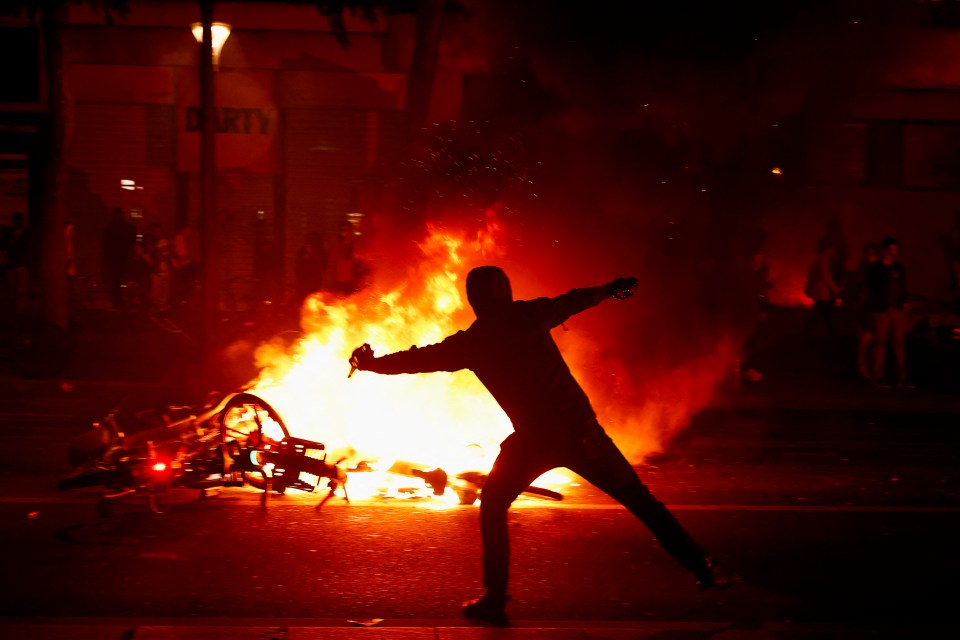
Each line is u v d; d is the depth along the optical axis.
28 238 60.88
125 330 58.03
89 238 65.69
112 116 65.06
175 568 18.56
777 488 26.83
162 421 26.16
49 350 44.62
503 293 16.06
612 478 15.89
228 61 64.31
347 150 65.62
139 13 63.47
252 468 22.88
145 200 65.62
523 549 20.39
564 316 16.11
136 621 15.66
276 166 65.56
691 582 18.56
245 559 19.16
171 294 55.31
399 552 19.72
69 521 21.58
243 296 62.41
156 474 22.19
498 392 15.87
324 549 19.86
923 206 66.25
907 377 50.88
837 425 39.25
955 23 57.53
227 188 65.69
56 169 49.72
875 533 22.20
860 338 49.84
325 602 16.92
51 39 49.03
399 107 64.75
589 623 15.87
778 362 54.16
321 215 66.00
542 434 15.66
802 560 20.11
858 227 65.62
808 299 65.12
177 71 64.62
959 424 40.25
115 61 64.25
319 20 63.72
